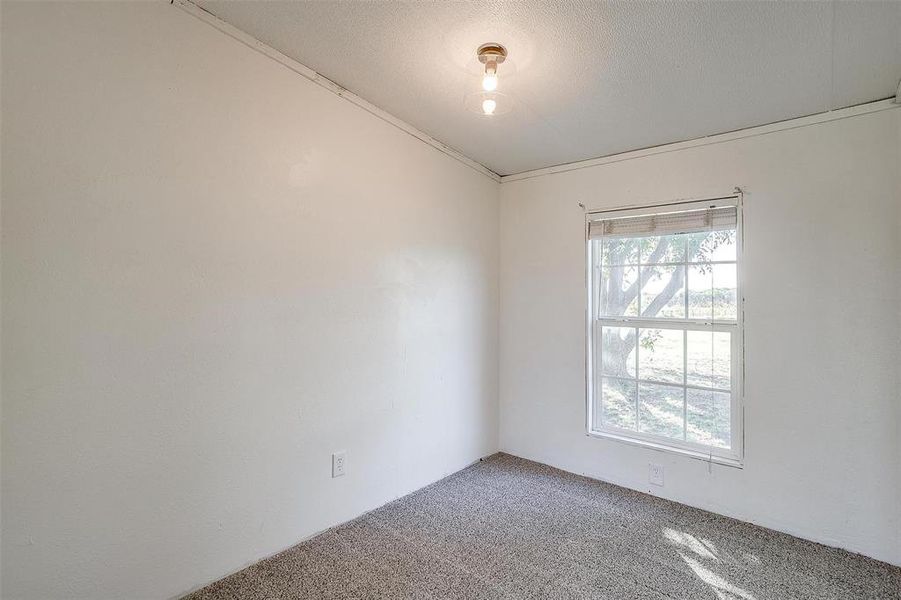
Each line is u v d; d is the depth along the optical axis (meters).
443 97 2.40
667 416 2.72
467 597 1.80
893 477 2.04
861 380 2.11
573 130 2.63
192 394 1.81
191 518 1.81
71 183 1.52
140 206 1.67
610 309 2.96
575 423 3.06
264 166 2.04
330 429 2.31
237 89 1.94
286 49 2.05
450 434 3.04
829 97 2.09
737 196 2.45
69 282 1.52
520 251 3.36
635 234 2.80
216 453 1.89
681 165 2.64
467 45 1.94
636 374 2.84
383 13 1.77
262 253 2.03
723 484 2.48
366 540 2.21
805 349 2.25
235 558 1.95
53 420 1.49
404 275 2.70
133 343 1.66
